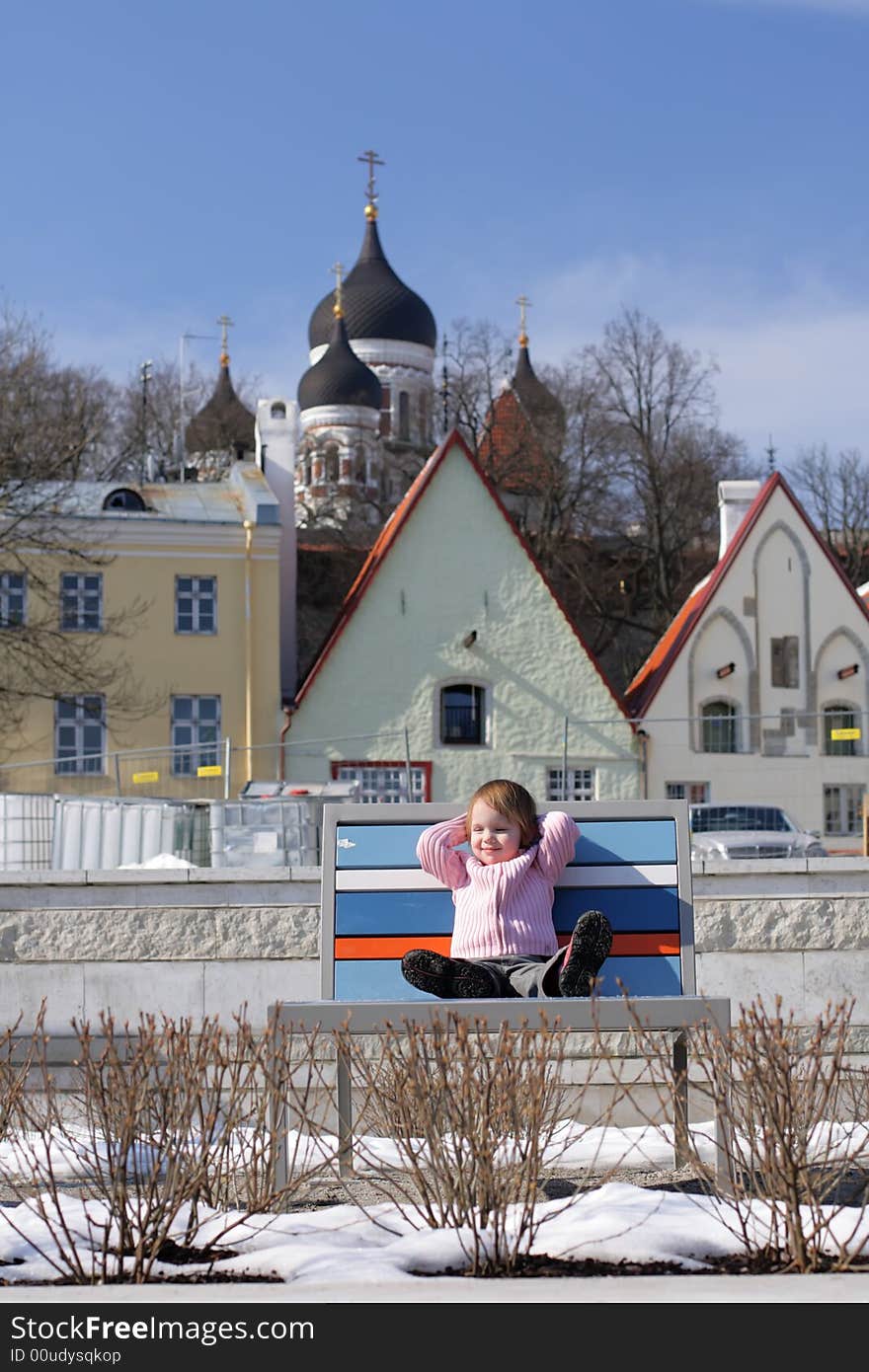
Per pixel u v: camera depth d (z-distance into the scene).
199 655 42.12
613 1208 5.41
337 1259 4.86
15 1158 6.20
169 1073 5.36
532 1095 5.09
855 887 9.05
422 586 42.81
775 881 9.02
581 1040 8.15
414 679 42.53
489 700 42.81
